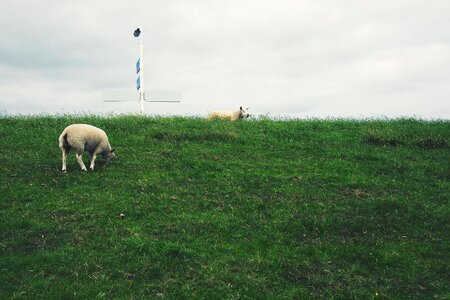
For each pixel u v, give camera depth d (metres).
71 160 15.06
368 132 19.61
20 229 10.23
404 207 12.23
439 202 12.85
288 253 9.71
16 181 12.98
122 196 12.17
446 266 9.46
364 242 10.43
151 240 9.82
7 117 20.55
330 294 8.41
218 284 8.50
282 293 8.37
